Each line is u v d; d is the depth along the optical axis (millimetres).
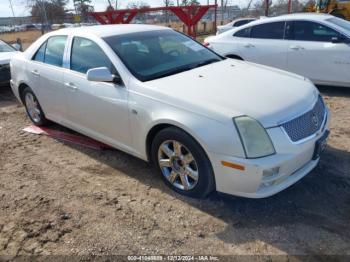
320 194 3441
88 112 4234
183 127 3146
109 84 3857
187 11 17297
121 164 4262
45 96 4992
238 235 2957
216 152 2988
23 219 3309
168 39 4535
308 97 3396
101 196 3607
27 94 5523
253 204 3334
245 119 2928
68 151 4734
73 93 4352
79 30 4539
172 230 3059
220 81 3564
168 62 4066
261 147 2893
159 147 3518
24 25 51156
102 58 4023
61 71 4535
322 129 3369
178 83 3537
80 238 3020
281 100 3191
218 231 3020
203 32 25297
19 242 3010
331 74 6625
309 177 3723
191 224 3121
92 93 4051
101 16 17688
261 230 3000
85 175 4059
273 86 3479
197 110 3107
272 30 7246
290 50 6961
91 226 3158
